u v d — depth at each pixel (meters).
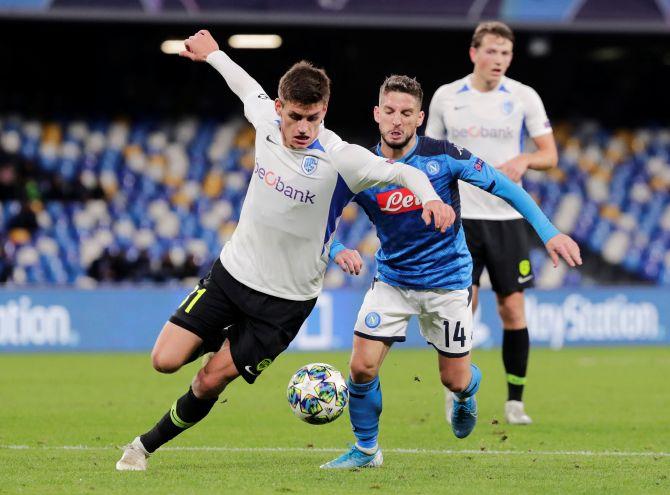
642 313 74.44
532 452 27.47
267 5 70.56
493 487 21.56
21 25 78.12
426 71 95.62
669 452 27.62
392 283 24.62
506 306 33.91
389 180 21.09
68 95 93.31
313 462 25.31
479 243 33.94
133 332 68.94
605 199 93.88
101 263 79.75
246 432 31.72
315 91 20.72
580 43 87.81
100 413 36.47
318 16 71.06
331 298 70.12
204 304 22.22
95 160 89.75
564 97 99.25
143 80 94.31
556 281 88.50
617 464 25.16
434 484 21.86
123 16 69.31
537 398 42.34
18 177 87.12
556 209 92.44
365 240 86.62
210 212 88.00
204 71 94.75
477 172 23.70
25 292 67.31
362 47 92.62
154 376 51.28
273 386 46.91
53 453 26.75
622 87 99.31
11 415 35.84
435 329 25.14
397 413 36.91
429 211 20.08
